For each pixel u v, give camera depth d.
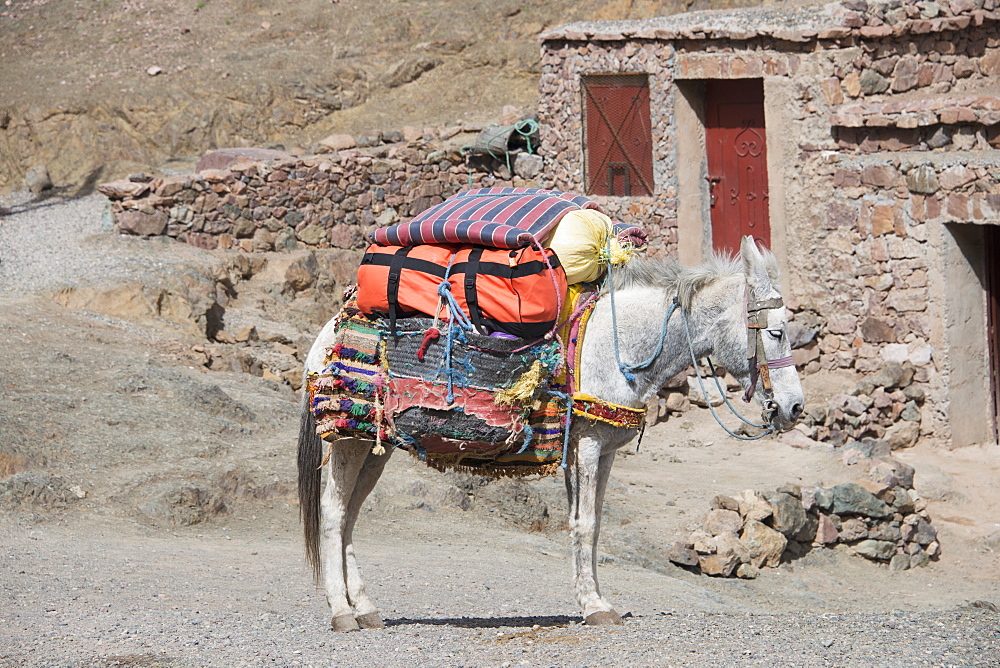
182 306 18.19
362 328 7.05
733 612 9.98
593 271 7.15
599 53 21.05
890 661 5.93
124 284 18.00
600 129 21.42
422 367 6.88
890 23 17.58
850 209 17.31
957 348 16.66
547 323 6.89
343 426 6.94
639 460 15.99
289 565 10.00
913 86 17.84
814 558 13.30
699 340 7.43
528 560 11.22
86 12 31.41
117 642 6.66
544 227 6.96
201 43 29.86
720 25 18.92
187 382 14.13
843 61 17.45
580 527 7.26
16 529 10.31
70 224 21.98
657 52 20.16
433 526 12.13
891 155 17.03
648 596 10.13
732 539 12.69
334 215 22.39
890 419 16.80
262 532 11.41
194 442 12.73
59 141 26.70
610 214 21.17
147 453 12.26
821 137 17.64
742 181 20.23
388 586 9.35
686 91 20.16
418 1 31.14
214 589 8.73
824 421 16.61
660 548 12.71
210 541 10.88
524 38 29.67
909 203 16.70
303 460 7.59
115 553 9.84
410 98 28.75
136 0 31.81
